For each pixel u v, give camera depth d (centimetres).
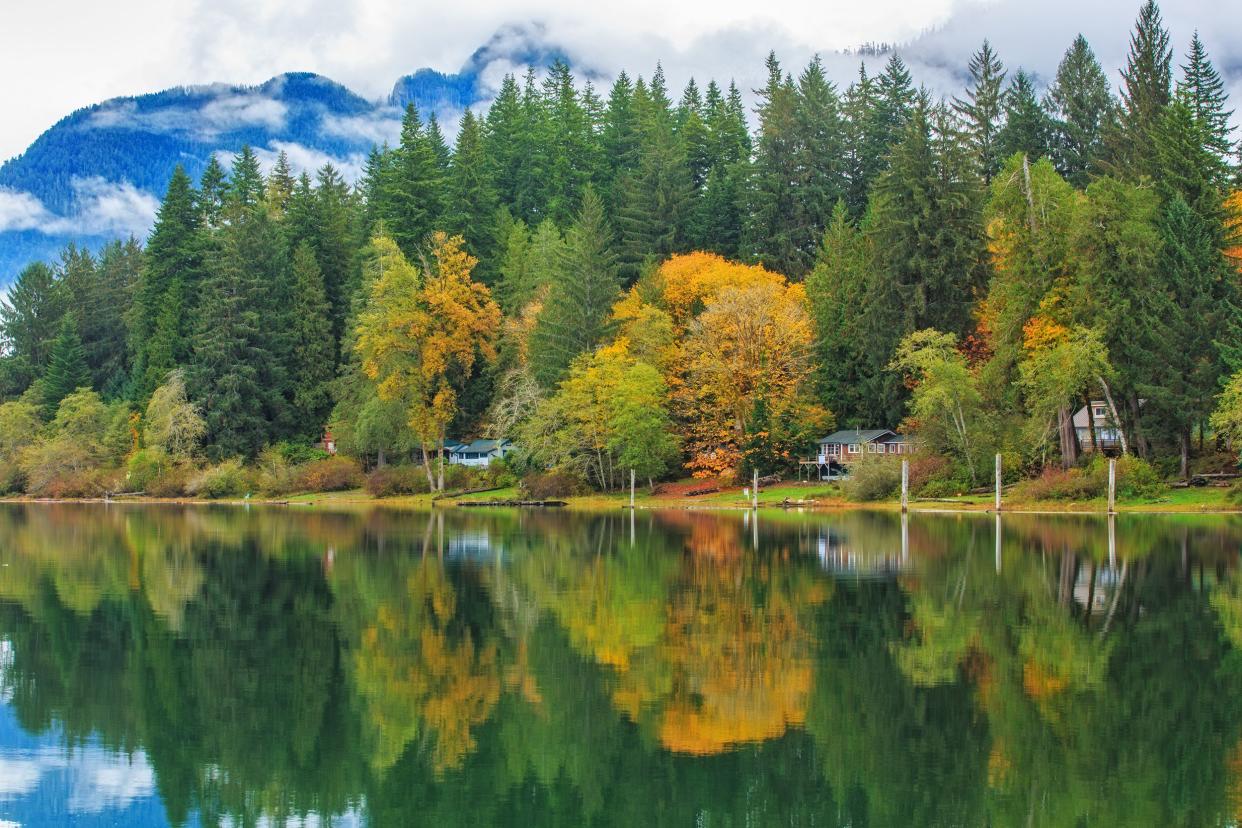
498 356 10469
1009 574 4106
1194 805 1853
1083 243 6869
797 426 8762
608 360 8894
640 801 1902
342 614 3425
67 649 2961
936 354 7588
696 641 2988
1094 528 5653
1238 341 6397
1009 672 2634
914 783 1959
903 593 3709
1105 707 2355
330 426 10894
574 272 9669
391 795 1942
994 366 7338
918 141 8519
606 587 3897
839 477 8450
